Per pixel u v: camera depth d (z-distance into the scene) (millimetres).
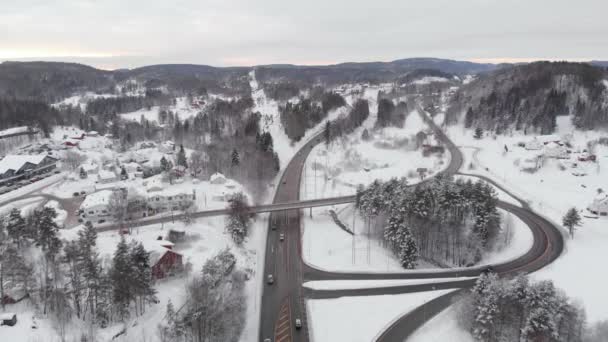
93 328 76000
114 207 138500
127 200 142000
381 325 87500
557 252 119062
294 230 137875
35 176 193500
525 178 188500
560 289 90812
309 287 103188
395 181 146250
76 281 80625
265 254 121375
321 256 119750
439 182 137875
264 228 139750
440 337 83250
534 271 109250
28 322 72875
